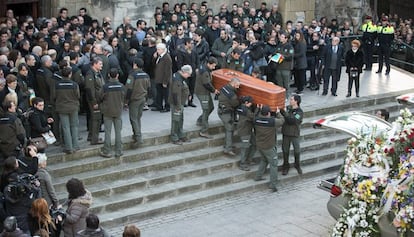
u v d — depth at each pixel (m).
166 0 24.66
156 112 18.50
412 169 11.65
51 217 11.41
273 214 15.12
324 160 17.94
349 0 28.03
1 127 13.33
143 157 15.99
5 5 21.47
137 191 15.13
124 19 19.98
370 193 12.16
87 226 10.28
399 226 11.62
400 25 28.41
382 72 24.48
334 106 19.97
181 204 15.08
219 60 19.98
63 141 15.38
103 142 15.82
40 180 12.16
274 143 15.91
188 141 16.88
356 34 26.98
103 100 15.21
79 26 20.27
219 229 14.30
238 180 16.36
